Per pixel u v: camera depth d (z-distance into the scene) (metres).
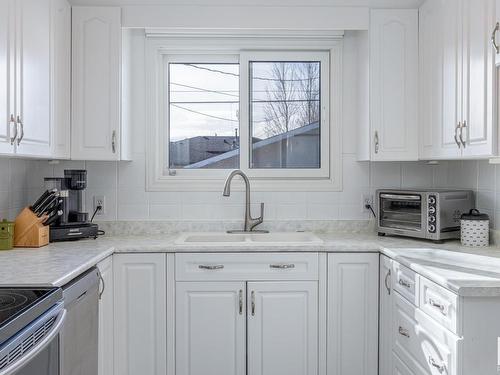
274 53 3.10
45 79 2.34
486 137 1.99
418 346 2.02
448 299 1.74
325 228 3.05
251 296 2.50
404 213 2.73
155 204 3.03
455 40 2.27
